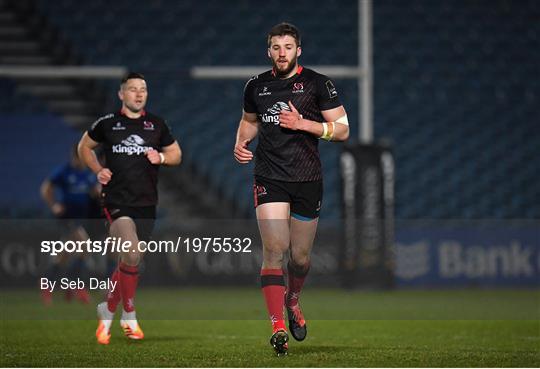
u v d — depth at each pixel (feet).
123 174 90.27
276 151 75.92
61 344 89.15
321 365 69.92
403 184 255.91
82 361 73.67
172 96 270.67
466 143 268.41
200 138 258.37
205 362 72.38
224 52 278.87
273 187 75.92
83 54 274.16
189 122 263.70
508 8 297.74
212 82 274.57
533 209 253.85
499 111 277.23
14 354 79.00
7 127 250.37
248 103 78.28
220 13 289.33
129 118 91.35
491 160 265.34
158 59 275.80
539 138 272.31
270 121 76.13
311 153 76.54
